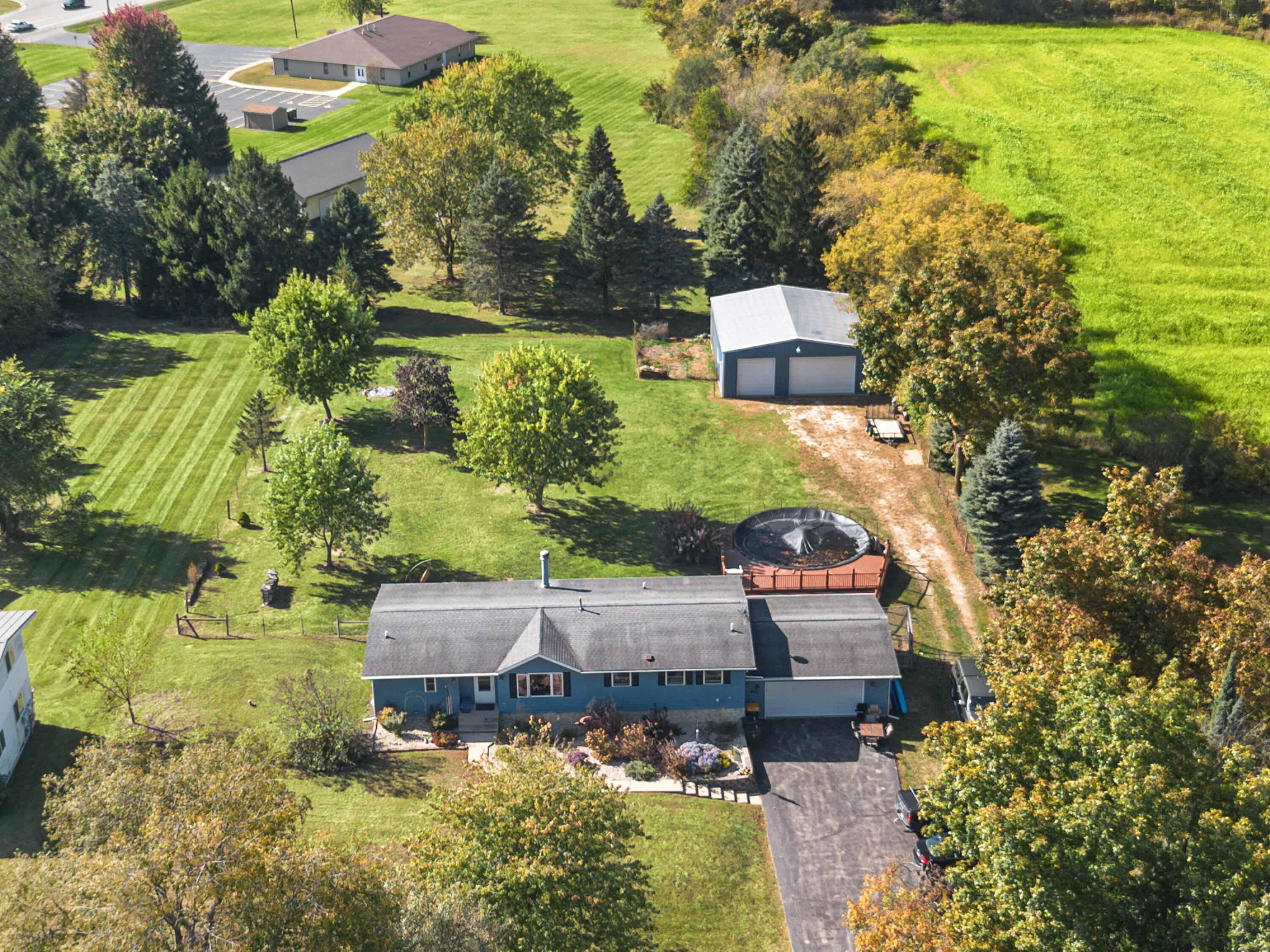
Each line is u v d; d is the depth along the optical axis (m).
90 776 35.06
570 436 64.25
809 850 45.31
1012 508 59.22
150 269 95.94
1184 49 141.62
